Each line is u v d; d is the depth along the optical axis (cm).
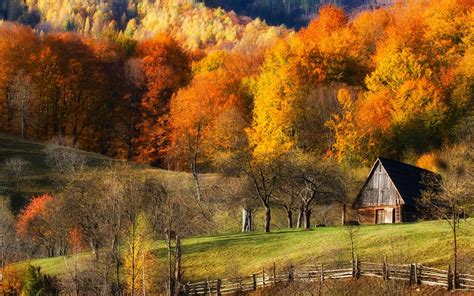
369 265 5541
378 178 8231
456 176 7506
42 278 6241
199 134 11344
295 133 10788
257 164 8238
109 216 6656
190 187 9488
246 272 6097
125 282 6284
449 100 10738
